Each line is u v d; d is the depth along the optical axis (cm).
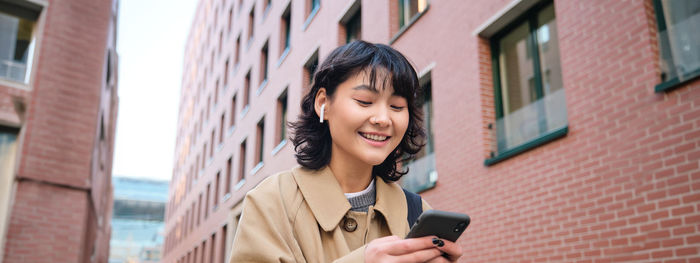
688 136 443
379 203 122
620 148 505
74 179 1002
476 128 721
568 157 564
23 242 914
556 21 643
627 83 508
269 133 1698
